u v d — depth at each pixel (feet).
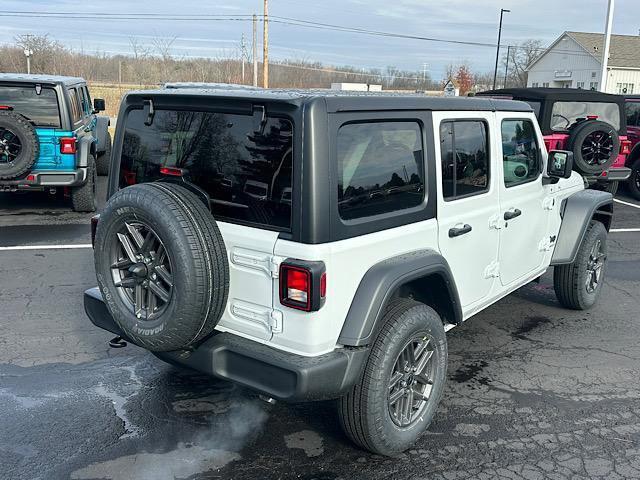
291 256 9.66
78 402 13.37
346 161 10.05
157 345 10.15
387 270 10.46
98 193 38.63
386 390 10.80
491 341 17.31
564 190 18.03
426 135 11.67
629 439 12.44
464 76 182.60
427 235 11.76
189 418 12.83
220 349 10.32
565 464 11.54
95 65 136.46
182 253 9.60
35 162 29.40
